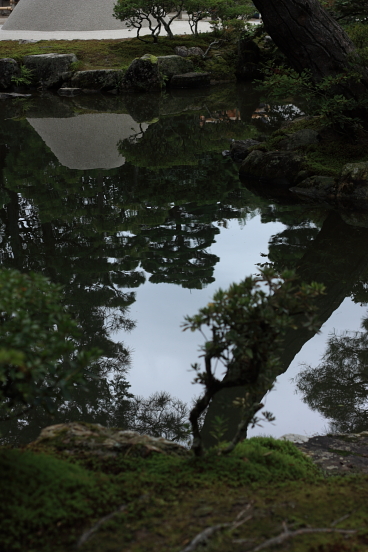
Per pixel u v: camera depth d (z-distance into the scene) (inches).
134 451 90.1
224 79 747.4
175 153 412.5
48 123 523.8
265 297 85.7
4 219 282.7
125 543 66.3
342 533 68.6
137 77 687.7
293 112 553.3
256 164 346.6
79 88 690.2
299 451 102.3
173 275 214.8
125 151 421.7
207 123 512.7
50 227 270.5
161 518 71.3
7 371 82.6
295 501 76.9
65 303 191.2
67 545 65.8
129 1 748.0
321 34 316.8
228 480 82.7
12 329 77.7
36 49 772.6
